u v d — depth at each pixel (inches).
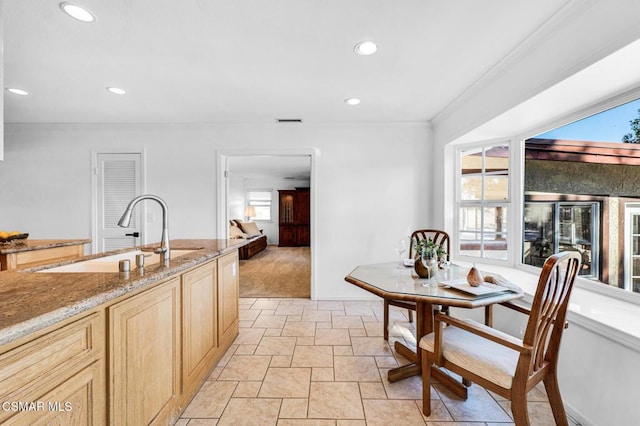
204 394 66.6
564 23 58.7
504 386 47.5
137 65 79.5
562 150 83.9
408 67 80.7
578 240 78.3
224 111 116.4
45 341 30.8
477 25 62.2
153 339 50.2
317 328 102.7
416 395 66.5
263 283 165.9
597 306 61.0
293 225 346.6
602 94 66.0
